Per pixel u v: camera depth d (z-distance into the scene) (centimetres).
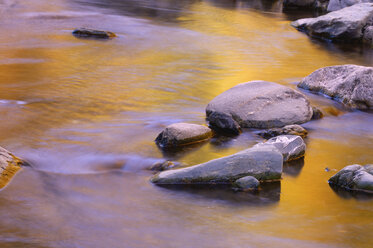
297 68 1057
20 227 361
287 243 354
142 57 1059
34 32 1249
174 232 365
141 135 585
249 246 348
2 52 1013
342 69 829
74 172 473
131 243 347
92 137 568
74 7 1708
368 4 1542
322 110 738
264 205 420
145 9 1814
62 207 397
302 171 502
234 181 459
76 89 775
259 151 475
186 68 982
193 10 1900
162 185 451
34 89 759
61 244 341
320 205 423
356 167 475
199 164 468
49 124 605
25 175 454
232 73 965
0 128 579
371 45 1383
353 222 393
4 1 1694
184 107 714
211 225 379
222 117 620
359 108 763
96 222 376
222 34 1432
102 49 1109
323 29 1479
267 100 661
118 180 461
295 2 2128
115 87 803
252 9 2041
